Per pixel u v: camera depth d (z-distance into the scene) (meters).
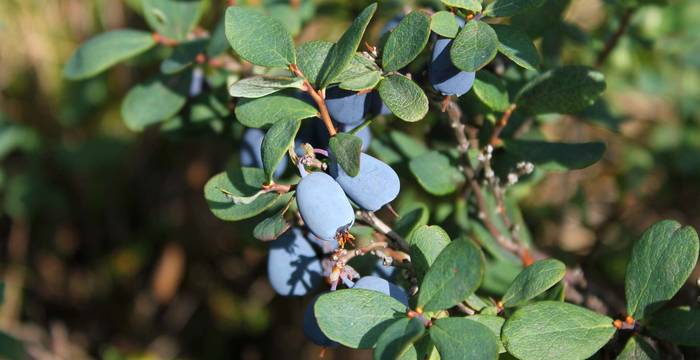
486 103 0.25
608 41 0.32
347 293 0.21
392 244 0.24
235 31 0.23
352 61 0.23
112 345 0.46
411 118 0.22
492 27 0.23
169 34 0.29
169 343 0.45
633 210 0.41
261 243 0.28
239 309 0.44
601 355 0.24
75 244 0.48
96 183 0.46
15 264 0.47
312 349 0.44
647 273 0.22
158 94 0.29
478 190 0.27
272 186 0.22
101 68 0.29
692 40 0.37
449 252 0.21
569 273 0.30
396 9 0.31
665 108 0.43
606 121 0.31
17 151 0.47
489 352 0.20
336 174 0.22
